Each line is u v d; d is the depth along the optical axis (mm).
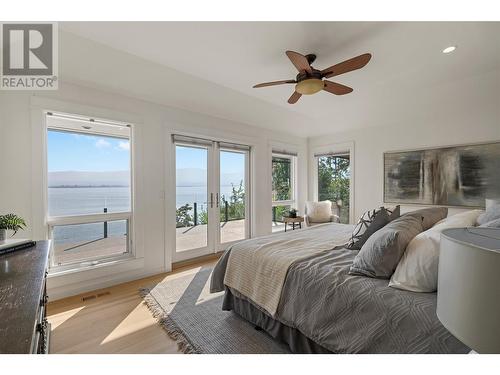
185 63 2582
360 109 4086
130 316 2227
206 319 2150
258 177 4668
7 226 1576
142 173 3186
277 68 2693
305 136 5520
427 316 1130
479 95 3260
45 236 2531
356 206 4789
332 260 1794
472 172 3453
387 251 1475
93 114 2787
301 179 5496
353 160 4832
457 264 595
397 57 2467
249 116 4191
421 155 3941
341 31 2051
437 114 3785
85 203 2889
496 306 509
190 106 3562
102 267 2844
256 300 1860
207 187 4012
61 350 1755
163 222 3375
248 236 4598
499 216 1736
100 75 2652
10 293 981
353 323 1321
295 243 2256
